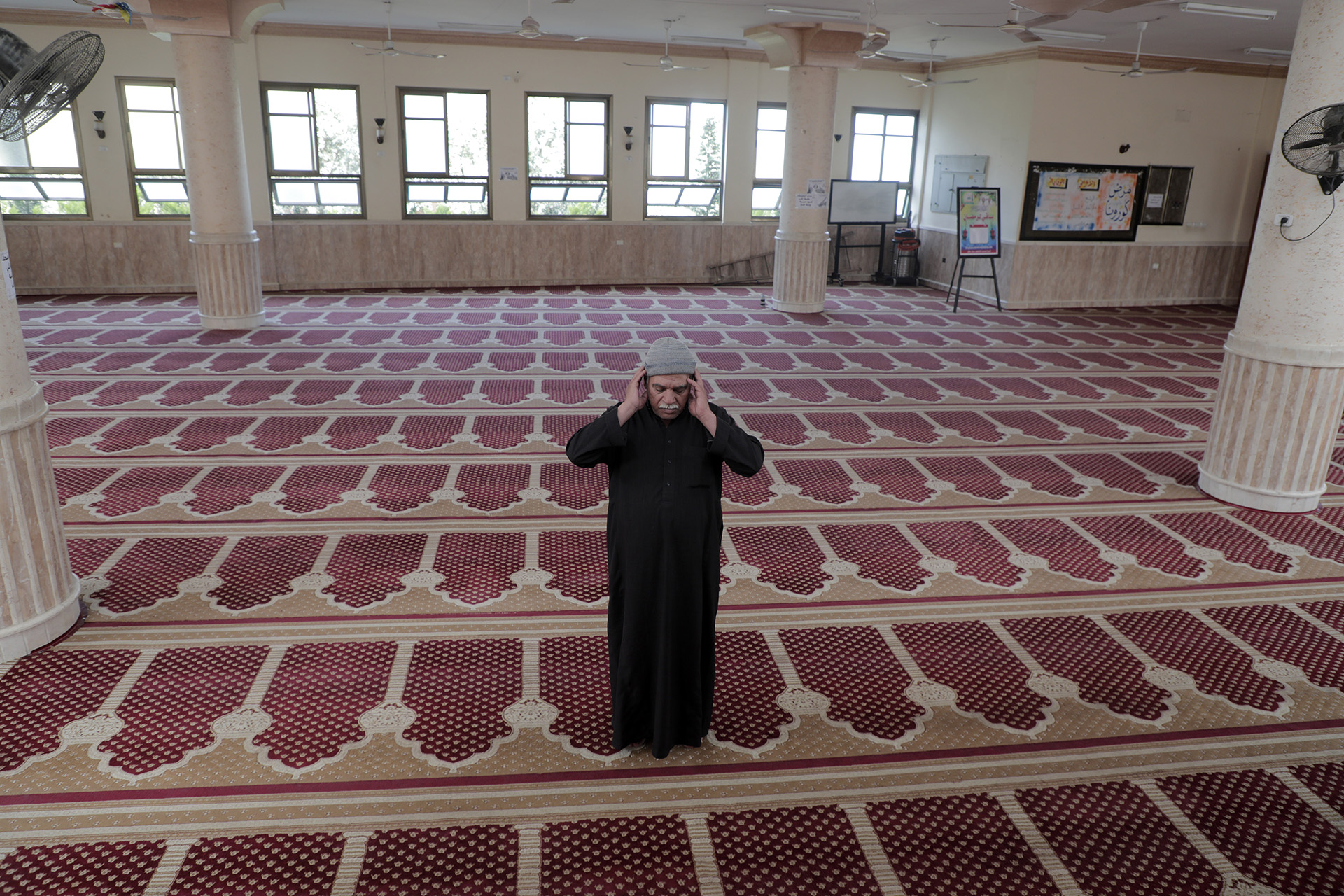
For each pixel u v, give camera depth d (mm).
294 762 2805
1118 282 12359
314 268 11914
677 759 2879
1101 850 2539
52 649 3385
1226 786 2818
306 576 4020
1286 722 3170
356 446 5766
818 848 2512
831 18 9469
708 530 2674
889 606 3922
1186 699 3287
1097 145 11734
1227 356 5160
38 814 2545
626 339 9227
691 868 2426
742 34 10852
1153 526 4859
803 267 10898
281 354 8188
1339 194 4594
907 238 13516
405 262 12203
